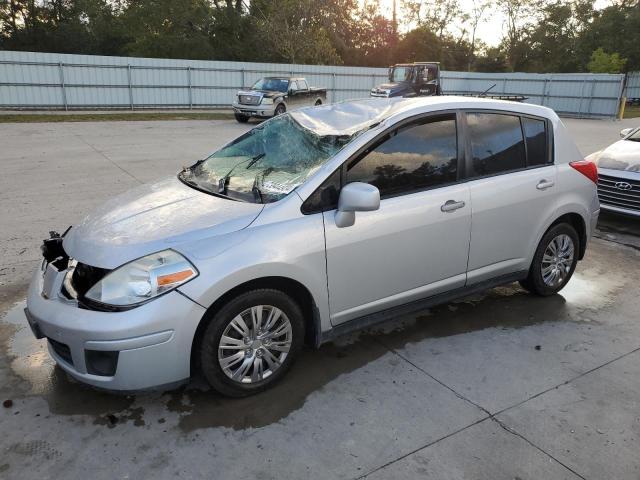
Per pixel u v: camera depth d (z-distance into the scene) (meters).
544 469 2.60
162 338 2.72
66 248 3.11
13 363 3.46
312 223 3.10
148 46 38.19
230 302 2.91
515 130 4.11
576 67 48.44
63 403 3.05
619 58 38.12
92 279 2.87
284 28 34.81
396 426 2.90
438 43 49.69
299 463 2.61
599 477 2.55
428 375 3.41
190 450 2.69
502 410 3.06
